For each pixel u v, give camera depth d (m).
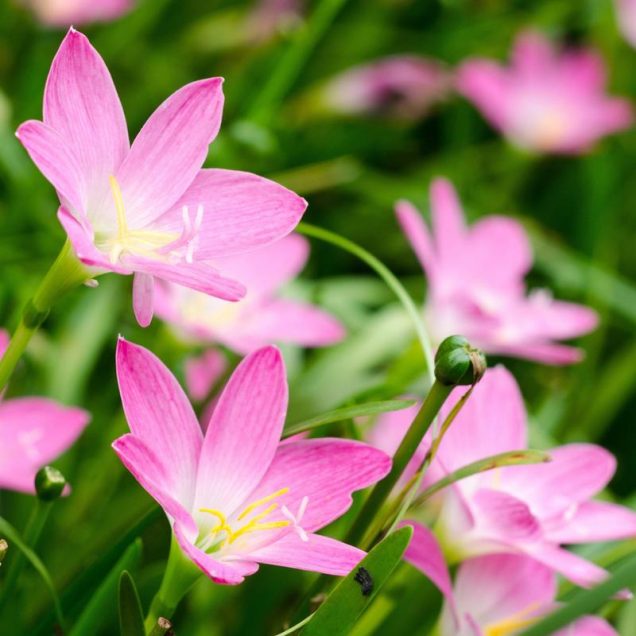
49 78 0.80
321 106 1.38
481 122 1.73
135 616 0.80
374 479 0.81
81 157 0.81
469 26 1.67
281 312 0.98
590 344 1.27
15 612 0.88
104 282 1.03
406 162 1.62
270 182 0.82
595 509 0.88
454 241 1.05
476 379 0.81
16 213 1.11
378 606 0.88
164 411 0.81
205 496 0.82
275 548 0.80
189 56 1.46
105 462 0.97
